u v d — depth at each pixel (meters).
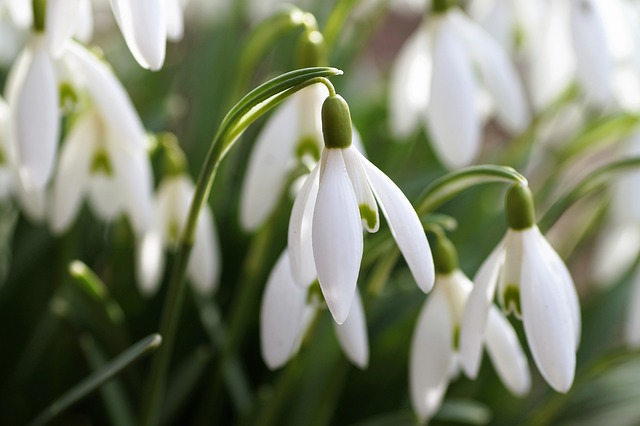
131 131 0.31
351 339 0.30
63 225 0.33
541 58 0.38
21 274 0.39
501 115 0.35
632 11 0.36
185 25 0.52
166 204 0.34
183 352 0.40
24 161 0.30
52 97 0.30
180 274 0.30
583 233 0.41
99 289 0.32
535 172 0.45
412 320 0.39
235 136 0.28
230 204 0.42
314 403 0.38
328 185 0.27
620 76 0.37
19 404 0.39
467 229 0.43
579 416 0.40
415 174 0.43
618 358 0.35
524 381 0.30
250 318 0.40
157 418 0.36
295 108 0.32
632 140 0.37
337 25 0.34
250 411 0.35
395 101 0.37
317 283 0.30
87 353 0.34
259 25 0.33
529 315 0.28
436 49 0.34
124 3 0.27
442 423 0.39
